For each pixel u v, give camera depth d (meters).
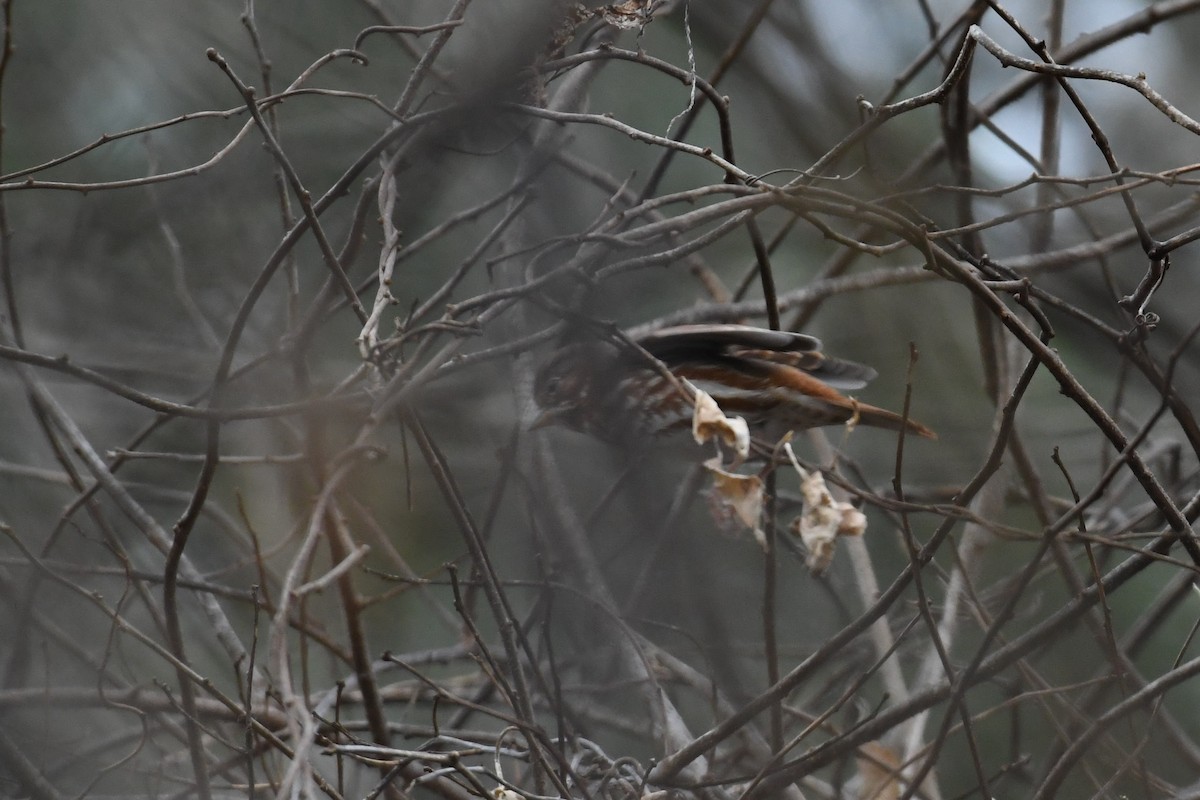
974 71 16.00
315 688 12.45
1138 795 9.73
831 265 11.48
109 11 13.30
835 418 9.41
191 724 7.57
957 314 15.69
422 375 6.88
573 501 11.34
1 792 8.90
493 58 8.18
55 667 10.84
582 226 10.66
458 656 10.21
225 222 12.74
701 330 8.17
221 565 12.89
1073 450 14.88
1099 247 10.19
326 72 13.14
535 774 7.67
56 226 12.87
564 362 9.96
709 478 10.12
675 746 8.66
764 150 14.40
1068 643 11.89
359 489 12.65
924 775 7.21
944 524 6.74
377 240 12.48
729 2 13.55
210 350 11.05
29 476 10.83
